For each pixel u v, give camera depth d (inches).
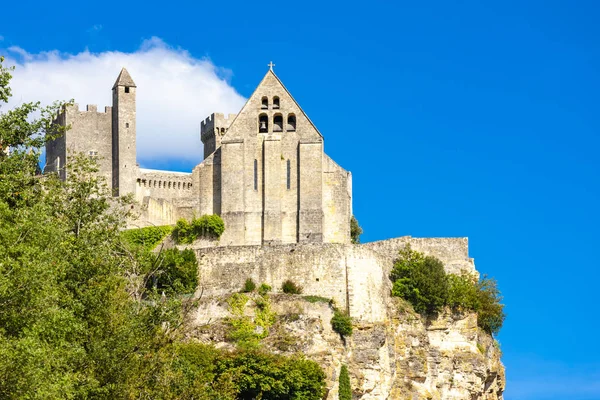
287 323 4611.2
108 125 6791.3
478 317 5334.6
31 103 3351.4
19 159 3292.3
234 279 4904.0
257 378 4133.9
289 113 6023.6
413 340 4933.6
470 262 5492.1
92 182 3590.1
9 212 2874.0
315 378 4264.3
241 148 5954.7
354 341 4675.2
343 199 5954.7
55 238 2962.6
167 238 5792.3
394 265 5221.5
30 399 2466.8
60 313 2719.0
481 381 5064.0
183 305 4690.0
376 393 4623.5
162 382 3132.4
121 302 3189.0
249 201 5910.4
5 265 2591.0
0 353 2422.5
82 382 2896.2
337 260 4835.1
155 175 6781.5
